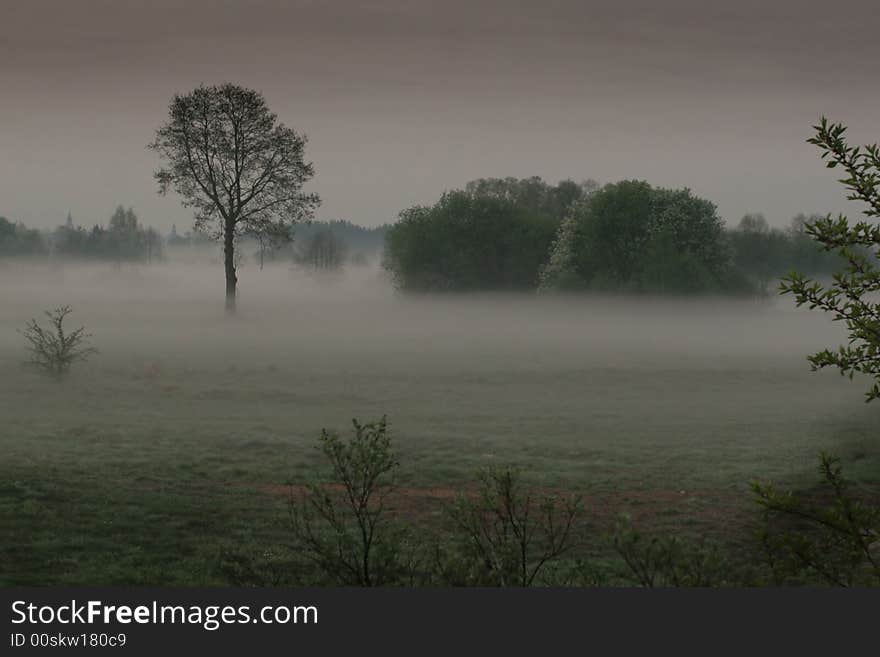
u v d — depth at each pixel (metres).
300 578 11.65
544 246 98.75
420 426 29.77
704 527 15.93
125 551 14.07
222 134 69.94
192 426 28.31
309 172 70.94
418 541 13.45
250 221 70.38
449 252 96.62
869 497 17.77
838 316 6.46
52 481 19.08
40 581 12.23
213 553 13.84
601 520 16.50
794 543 6.84
